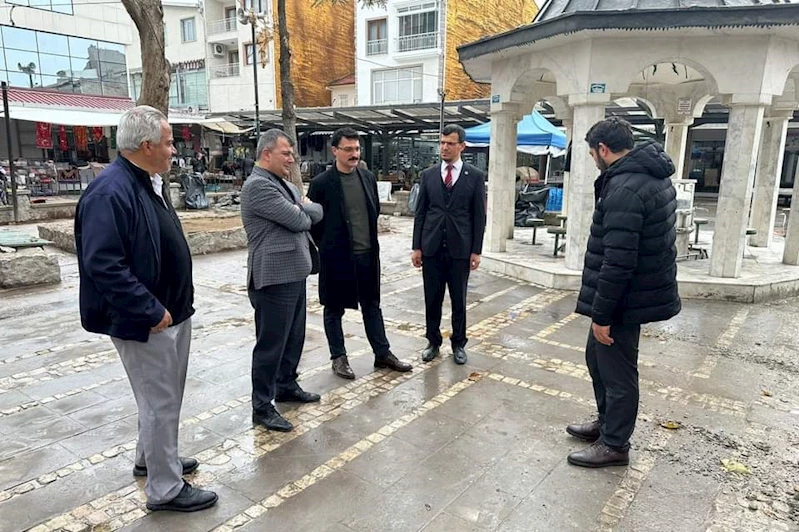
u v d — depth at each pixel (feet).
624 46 22.08
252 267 11.30
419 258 15.55
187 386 13.80
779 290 22.65
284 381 12.82
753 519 8.91
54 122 56.54
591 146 10.12
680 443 11.30
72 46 75.61
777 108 29.17
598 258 10.15
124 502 9.24
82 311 8.33
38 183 61.21
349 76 102.32
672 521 8.87
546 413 12.57
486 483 9.86
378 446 11.08
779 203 66.69
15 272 23.57
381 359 14.98
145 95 26.32
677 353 16.46
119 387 13.73
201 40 104.53
